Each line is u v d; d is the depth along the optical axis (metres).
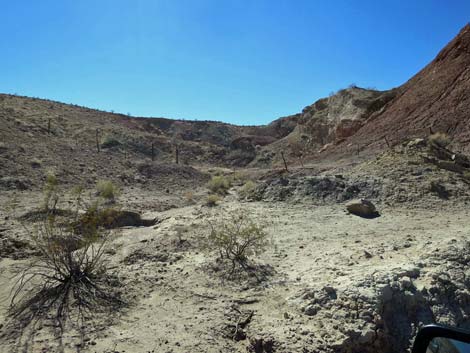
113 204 16.30
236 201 15.94
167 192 24.44
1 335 4.76
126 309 5.65
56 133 37.16
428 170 16.09
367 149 31.33
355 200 13.75
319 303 5.51
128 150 40.59
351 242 9.34
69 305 5.58
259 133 82.19
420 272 6.21
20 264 7.89
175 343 4.77
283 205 14.45
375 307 5.20
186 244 9.20
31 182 19.94
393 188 14.70
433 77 36.19
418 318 5.34
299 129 59.84
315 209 13.73
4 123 30.31
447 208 12.91
